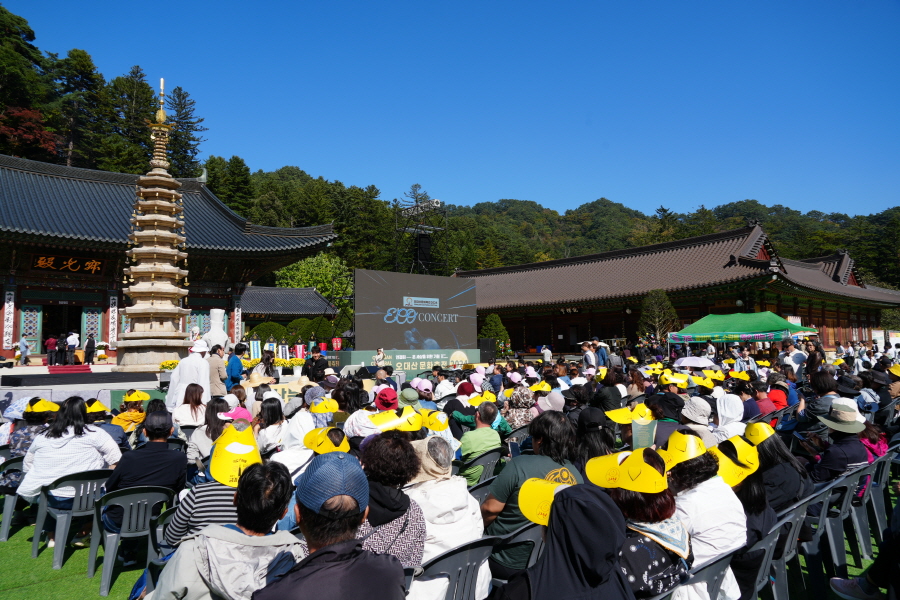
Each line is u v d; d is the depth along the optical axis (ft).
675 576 9.81
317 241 98.84
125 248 86.07
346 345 98.53
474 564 11.53
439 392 36.65
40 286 88.38
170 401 34.37
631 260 152.97
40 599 15.70
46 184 100.48
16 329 86.43
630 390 31.63
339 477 7.82
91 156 203.31
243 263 100.42
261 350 73.82
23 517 22.40
